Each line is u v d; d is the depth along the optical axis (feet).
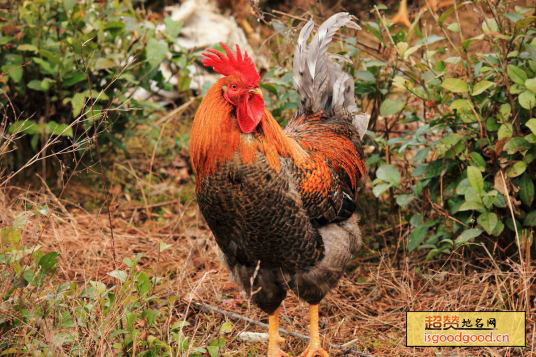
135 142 11.82
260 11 9.62
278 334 8.74
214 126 8.02
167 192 11.04
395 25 9.90
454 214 9.45
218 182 8.07
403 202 9.50
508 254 9.47
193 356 8.12
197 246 9.94
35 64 10.46
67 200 10.48
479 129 9.29
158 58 10.44
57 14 10.55
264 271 8.50
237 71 8.02
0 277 8.02
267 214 8.12
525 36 9.01
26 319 8.05
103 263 9.71
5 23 10.35
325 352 8.64
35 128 10.24
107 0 10.79
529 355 8.58
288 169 8.22
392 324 9.08
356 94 9.98
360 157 9.21
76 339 7.89
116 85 10.59
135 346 7.93
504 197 9.18
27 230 9.09
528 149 8.98
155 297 8.33
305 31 9.26
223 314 9.07
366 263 9.89
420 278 9.57
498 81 9.17
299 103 9.70
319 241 8.41
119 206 10.71
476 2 8.97
